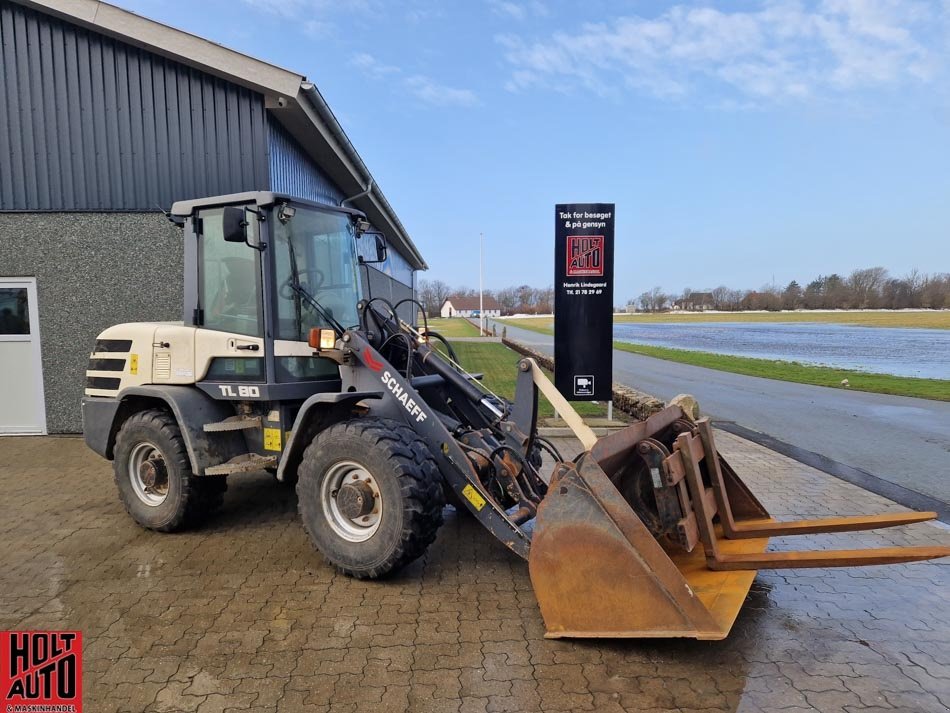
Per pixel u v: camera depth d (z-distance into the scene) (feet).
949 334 115.03
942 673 10.12
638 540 10.33
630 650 10.74
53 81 27.48
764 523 13.83
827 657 10.59
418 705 9.29
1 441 27.35
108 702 9.41
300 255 15.99
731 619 10.19
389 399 14.39
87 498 19.62
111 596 12.91
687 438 11.83
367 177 42.16
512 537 12.47
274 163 29.07
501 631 11.40
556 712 9.12
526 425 14.10
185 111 27.63
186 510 16.06
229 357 15.62
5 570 14.23
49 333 28.12
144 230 27.78
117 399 17.21
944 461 24.21
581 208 28.40
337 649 10.84
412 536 12.62
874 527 12.55
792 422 32.55
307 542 15.87
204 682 9.89
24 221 27.71
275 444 15.90
